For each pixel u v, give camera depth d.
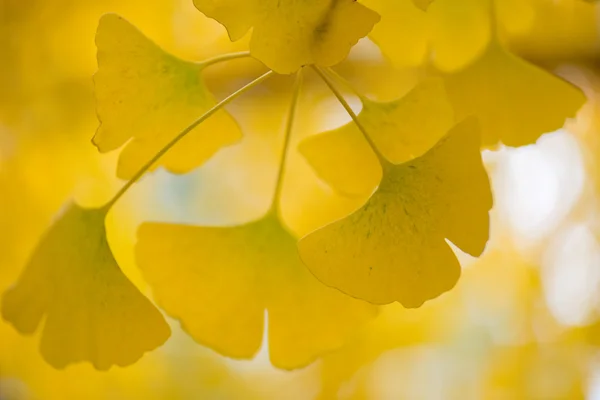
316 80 0.68
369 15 0.45
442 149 0.47
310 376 0.76
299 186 0.71
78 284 0.49
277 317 0.50
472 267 0.77
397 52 0.52
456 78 0.51
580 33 0.63
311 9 0.45
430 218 0.47
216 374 0.76
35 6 0.65
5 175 0.69
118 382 0.74
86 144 0.70
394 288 0.46
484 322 0.79
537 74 0.51
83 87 0.68
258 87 0.68
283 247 0.50
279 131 0.70
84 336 0.49
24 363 0.71
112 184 0.72
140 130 0.49
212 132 0.50
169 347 0.76
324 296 0.49
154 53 0.49
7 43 0.66
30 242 0.70
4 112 0.67
